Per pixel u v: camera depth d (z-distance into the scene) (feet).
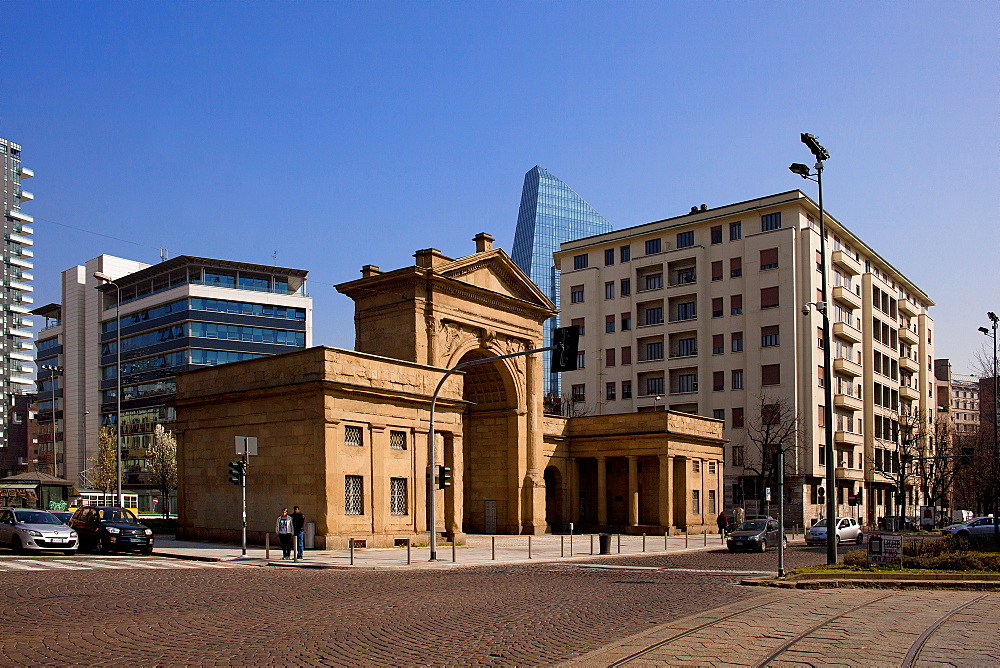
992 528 137.28
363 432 113.50
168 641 39.86
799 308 228.63
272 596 58.54
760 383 229.45
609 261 268.41
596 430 192.75
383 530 114.83
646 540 158.71
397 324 144.56
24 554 95.61
